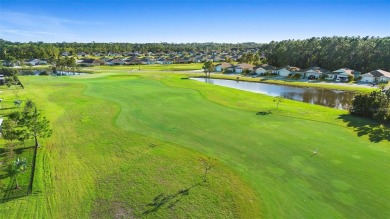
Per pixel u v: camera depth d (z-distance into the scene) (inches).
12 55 6323.8
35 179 886.4
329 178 888.3
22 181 879.7
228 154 1068.5
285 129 1365.7
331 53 4443.9
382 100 1545.3
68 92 2351.1
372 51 4143.7
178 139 1223.5
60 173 925.8
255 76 4101.9
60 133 1307.8
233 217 703.1
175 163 992.2
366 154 1064.8
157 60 6673.2
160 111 1691.7
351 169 946.1
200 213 716.7
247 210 730.2
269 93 2824.8
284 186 844.0
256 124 1445.6
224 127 1390.3
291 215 712.4
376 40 4426.7
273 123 1466.5
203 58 7214.6
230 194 800.3
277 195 797.2
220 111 1707.7
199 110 1724.9
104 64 6003.9
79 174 918.4
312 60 4544.8
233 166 970.7
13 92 2425.0
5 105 1943.9
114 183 860.0
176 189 824.9
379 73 3385.8
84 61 5935.0
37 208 743.1
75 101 1988.2
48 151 1104.2
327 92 2881.4
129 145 1155.9
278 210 731.4
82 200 775.7
